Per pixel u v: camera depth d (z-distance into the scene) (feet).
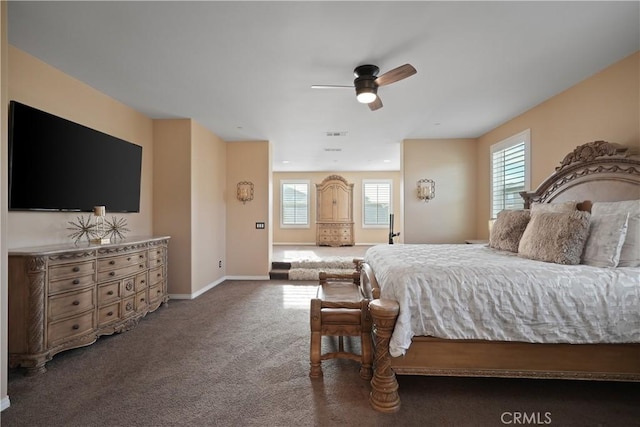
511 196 14.12
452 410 6.06
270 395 6.60
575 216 7.38
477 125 14.88
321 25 7.13
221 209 17.95
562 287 6.17
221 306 13.10
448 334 6.22
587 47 8.05
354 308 7.48
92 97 10.73
